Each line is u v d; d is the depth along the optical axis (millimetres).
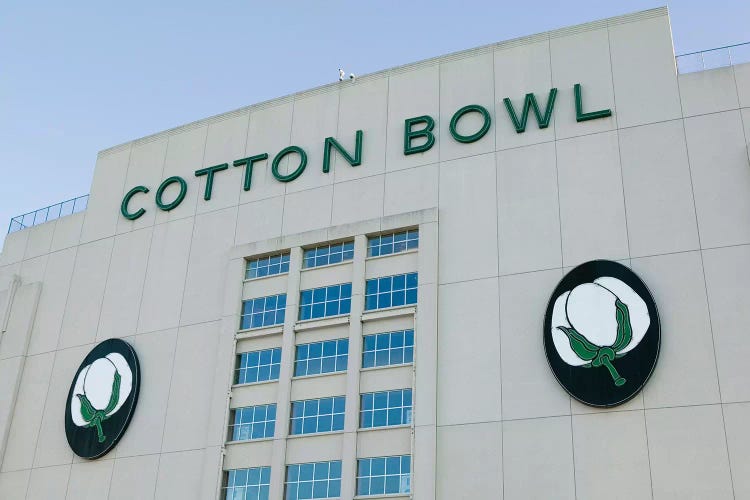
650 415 38562
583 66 47875
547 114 47188
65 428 51906
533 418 40625
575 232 43875
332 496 43000
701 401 38000
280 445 45031
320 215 50875
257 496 44625
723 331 39031
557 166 45844
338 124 53312
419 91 51656
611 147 45125
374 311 46406
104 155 61969
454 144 49000
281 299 49562
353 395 44688
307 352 47531
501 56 50250
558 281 43188
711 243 41094
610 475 38156
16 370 56031
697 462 37031
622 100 46094
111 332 54094
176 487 46781
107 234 58281
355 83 54031
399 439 42781
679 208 42375
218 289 51688
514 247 44844
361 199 50094
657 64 46281
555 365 40906
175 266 54094
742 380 37812
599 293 41469
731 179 42156
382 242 48562
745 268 40000
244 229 52906
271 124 55688
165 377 50469
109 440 49781
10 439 53938
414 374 43594
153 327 52688
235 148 56250
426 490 40656
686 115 44438
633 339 39938
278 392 46625
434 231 46781
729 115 43656
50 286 59000
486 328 43500
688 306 40094
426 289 45375
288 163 53656
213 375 48906
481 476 40375
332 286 48562
